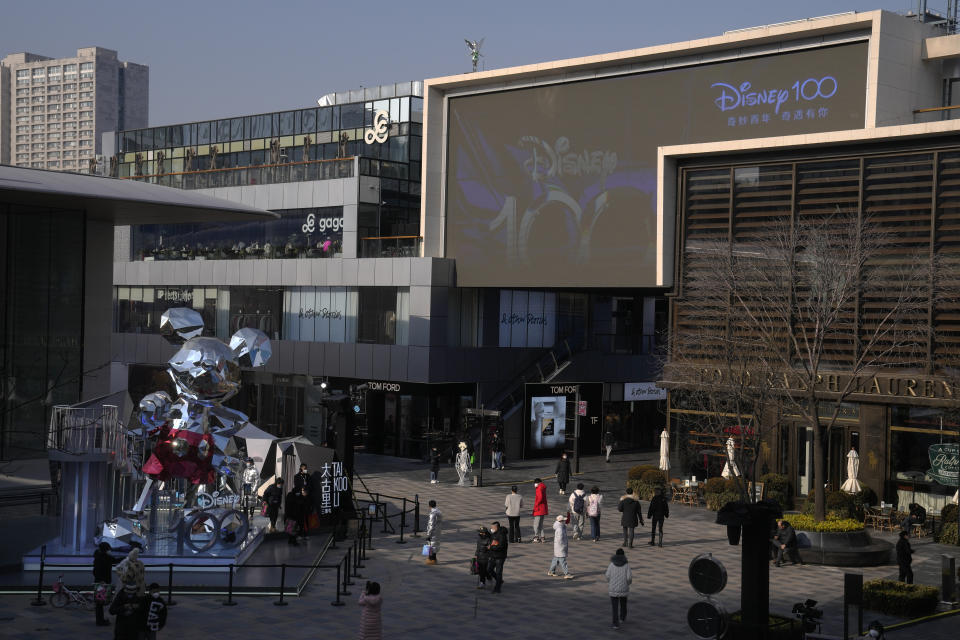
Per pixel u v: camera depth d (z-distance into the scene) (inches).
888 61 1455.5
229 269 2349.9
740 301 1472.7
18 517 1310.3
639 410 2278.5
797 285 1437.0
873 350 1408.7
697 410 1590.8
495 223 1926.7
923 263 1352.1
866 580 1109.1
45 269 1439.5
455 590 1019.3
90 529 1049.5
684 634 874.8
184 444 1055.6
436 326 1967.3
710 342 1517.0
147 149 2726.4
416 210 2230.6
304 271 2188.7
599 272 1769.2
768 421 1469.0
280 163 2401.6
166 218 1610.5
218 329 2393.0
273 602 945.5
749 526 719.7
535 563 1153.4
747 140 1496.1
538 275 1859.0
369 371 2060.8
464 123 1969.7
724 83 1612.9
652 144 1696.6
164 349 2490.2
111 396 1200.8
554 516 1460.4
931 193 1365.7
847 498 1369.3
